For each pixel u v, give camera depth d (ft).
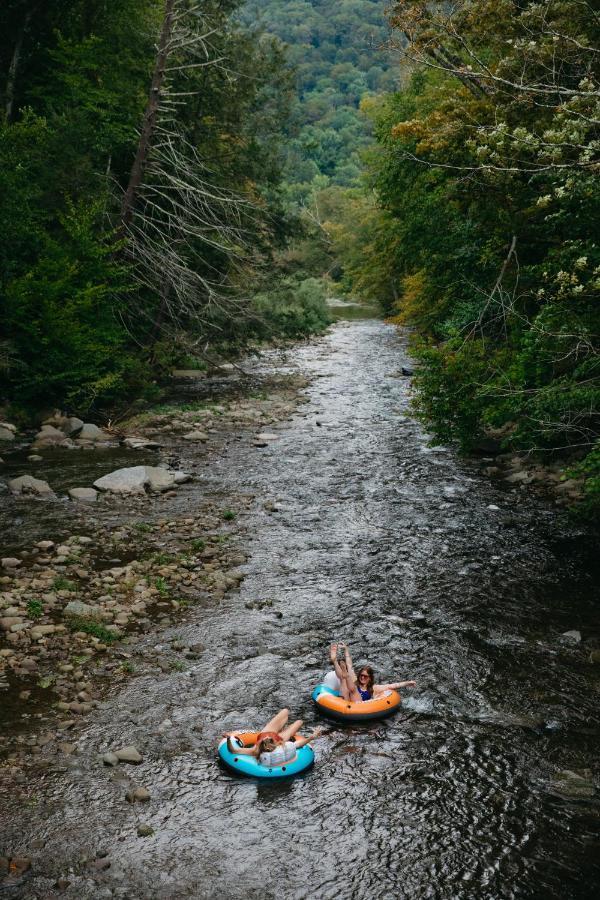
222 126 102.12
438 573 43.86
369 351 149.38
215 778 26.02
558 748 28.02
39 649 33.73
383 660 34.22
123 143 93.15
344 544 48.19
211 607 39.06
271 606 39.42
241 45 98.73
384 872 21.98
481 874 21.97
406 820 24.14
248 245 97.66
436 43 53.57
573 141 37.37
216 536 48.93
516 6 49.16
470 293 72.79
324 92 606.96
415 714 30.22
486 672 33.32
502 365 55.21
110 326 83.61
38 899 20.49
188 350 101.65
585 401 41.57
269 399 95.96
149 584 41.19
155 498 56.70
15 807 24.06
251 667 33.35
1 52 100.22
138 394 89.81
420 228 80.48
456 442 75.00
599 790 25.61
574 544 48.39
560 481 59.98
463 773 26.55
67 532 48.57
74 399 79.82
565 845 23.13
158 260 91.15
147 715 29.50
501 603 40.01
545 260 53.93
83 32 100.83
